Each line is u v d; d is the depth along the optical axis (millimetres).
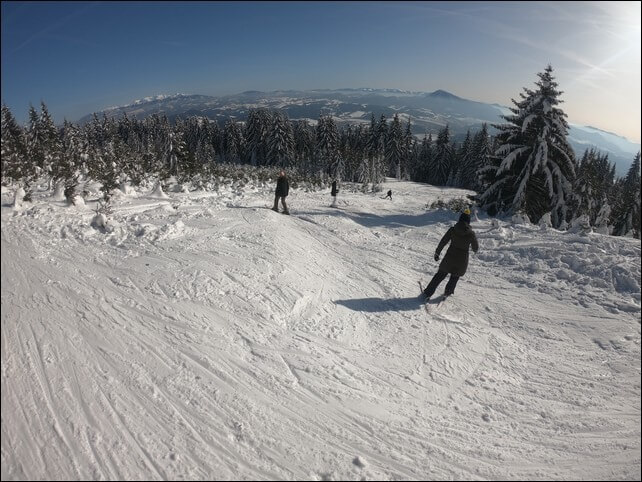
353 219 14312
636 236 17516
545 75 16688
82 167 13289
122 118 86250
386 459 2910
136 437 2881
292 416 3254
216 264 5949
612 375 4102
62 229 6949
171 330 4191
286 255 6984
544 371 4215
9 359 3479
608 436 3246
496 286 6832
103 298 4672
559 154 17016
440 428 3279
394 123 64438
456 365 4266
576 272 6875
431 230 12195
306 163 59594
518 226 10758
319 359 4074
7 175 9742
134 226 7410
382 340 4691
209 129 76812
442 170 68375
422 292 6293
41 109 38219
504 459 2982
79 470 2582
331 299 5652
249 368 3777
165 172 16469
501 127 17828
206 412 3182
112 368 3537
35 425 2881
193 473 2641
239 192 16266
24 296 4520
